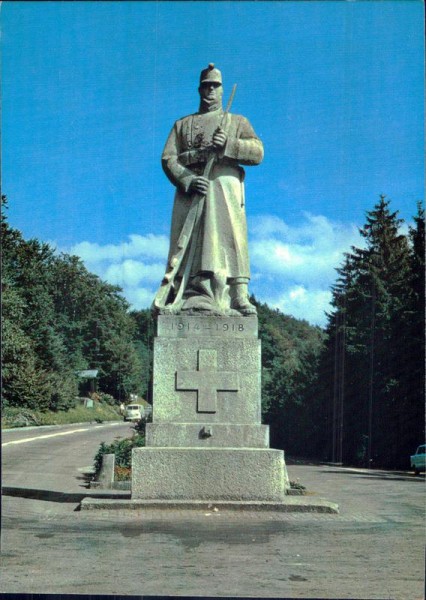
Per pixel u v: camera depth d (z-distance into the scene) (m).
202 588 7.63
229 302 14.28
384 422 41.09
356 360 42.44
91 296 75.06
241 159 14.46
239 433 13.41
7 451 30.88
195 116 14.79
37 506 13.45
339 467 38.03
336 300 43.62
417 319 40.75
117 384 78.69
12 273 52.78
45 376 61.16
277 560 9.03
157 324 13.88
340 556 9.27
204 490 12.89
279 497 12.96
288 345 69.38
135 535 10.37
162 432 13.35
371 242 42.97
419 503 15.89
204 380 13.62
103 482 17.55
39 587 7.65
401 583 7.96
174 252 14.53
